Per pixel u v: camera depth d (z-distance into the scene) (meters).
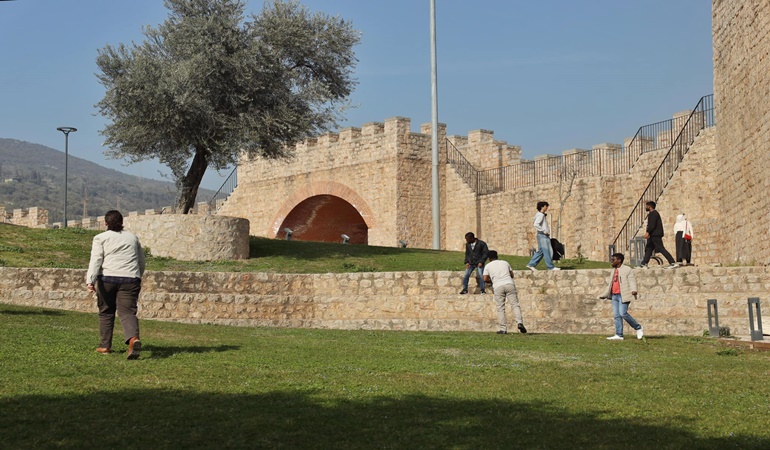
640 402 10.42
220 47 30.91
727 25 27.73
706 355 15.89
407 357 14.78
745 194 25.56
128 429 8.51
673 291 22.11
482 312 23.59
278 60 32.28
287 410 9.53
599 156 38.56
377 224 45.12
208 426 8.71
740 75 26.06
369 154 45.72
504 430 8.78
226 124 30.66
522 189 40.94
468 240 24.25
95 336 15.04
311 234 52.31
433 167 39.97
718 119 29.27
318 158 48.81
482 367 13.53
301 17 32.84
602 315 22.61
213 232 28.66
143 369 11.91
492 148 44.81
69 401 9.66
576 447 8.15
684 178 32.31
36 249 27.34
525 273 23.61
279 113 31.80
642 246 29.88
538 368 13.53
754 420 9.38
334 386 11.18
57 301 23.16
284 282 25.14
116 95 29.94
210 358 13.30
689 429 8.92
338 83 33.94
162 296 23.84
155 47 31.62
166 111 29.88
